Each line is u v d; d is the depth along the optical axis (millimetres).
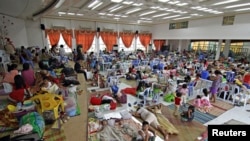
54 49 10469
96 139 2941
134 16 12195
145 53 15602
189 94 6055
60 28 13125
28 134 1625
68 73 5227
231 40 11594
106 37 15312
